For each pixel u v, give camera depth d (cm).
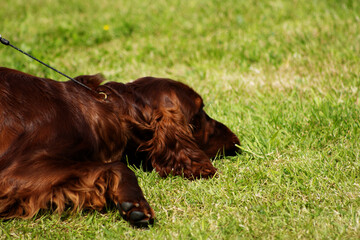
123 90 608
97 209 500
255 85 955
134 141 605
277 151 652
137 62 1165
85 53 1284
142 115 604
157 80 625
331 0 1547
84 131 540
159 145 599
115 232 471
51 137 509
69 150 514
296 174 583
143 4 1900
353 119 727
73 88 572
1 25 1652
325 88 896
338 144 656
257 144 676
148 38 1414
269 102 841
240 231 464
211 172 596
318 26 1287
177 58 1177
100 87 598
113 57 1218
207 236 450
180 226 473
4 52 1265
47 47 1332
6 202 479
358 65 992
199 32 1424
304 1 1605
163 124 598
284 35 1259
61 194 478
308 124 735
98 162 511
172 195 555
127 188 481
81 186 484
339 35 1186
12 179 477
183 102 610
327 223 464
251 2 1700
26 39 1439
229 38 1316
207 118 652
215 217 495
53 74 1045
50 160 493
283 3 1612
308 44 1159
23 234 471
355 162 599
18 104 513
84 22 1653
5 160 488
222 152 658
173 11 1723
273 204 513
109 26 1569
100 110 569
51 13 1864
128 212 473
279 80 960
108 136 570
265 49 1170
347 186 540
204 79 1021
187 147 599
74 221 492
